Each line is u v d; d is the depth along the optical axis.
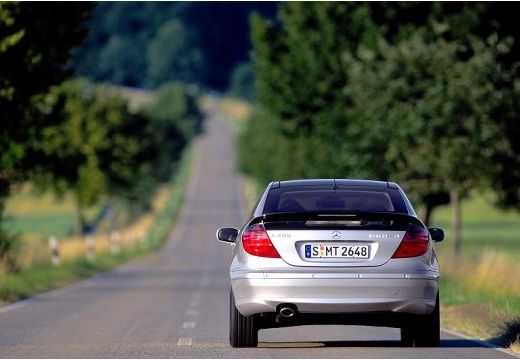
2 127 97.31
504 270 87.81
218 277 138.00
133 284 120.19
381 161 133.50
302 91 178.62
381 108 130.38
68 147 179.38
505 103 126.44
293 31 182.75
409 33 146.38
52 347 50.94
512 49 129.88
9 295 93.94
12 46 92.00
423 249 44.88
